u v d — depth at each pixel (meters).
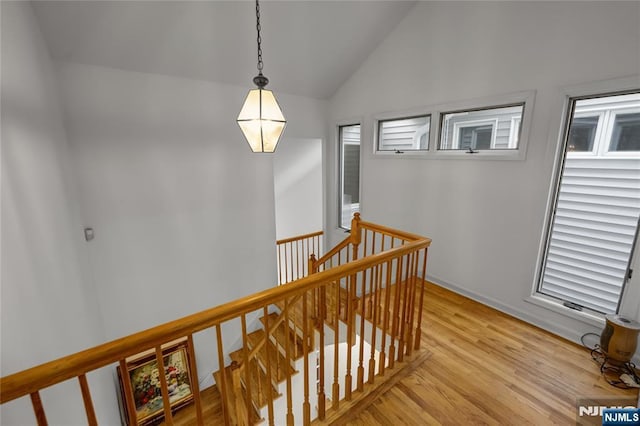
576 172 2.35
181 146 3.21
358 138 4.50
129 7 2.28
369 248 4.33
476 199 2.95
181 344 3.37
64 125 2.50
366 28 3.32
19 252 1.45
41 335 1.56
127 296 3.08
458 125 3.08
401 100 3.51
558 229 2.52
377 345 2.82
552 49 2.24
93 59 2.56
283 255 5.61
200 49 2.88
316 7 2.86
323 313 1.60
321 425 1.68
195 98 3.22
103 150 2.75
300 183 5.51
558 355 2.25
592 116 2.21
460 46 2.85
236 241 3.81
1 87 1.45
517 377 2.04
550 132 2.33
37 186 1.79
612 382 1.98
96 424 0.96
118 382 3.03
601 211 2.27
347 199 4.92
